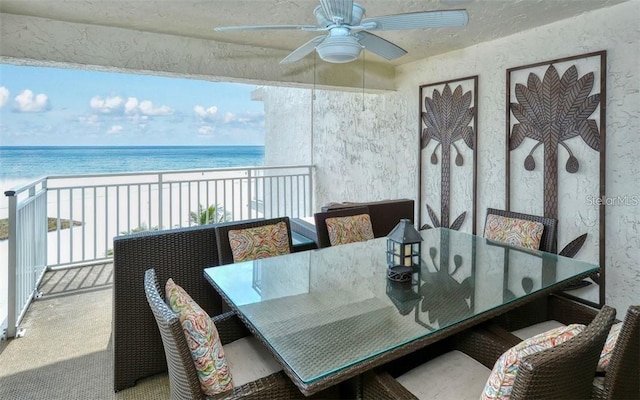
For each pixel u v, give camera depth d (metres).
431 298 1.96
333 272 2.38
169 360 1.45
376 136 5.06
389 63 4.52
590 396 1.25
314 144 6.39
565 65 3.04
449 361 1.71
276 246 2.77
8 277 2.80
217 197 5.18
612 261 2.83
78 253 5.90
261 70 3.84
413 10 2.72
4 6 2.68
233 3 2.64
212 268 2.38
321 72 4.20
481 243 2.98
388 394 1.36
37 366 2.45
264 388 1.38
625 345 1.22
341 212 3.27
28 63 3.04
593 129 2.89
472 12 2.83
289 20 2.96
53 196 8.47
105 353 2.62
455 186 4.03
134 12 2.81
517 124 3.40
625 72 2.71
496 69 3.56
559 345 1.07
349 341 1.54
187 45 3.46
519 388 1.00
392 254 2.27
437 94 4.16
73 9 2.74
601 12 2.80
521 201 3.41
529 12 2.85
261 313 1.80
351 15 1.91
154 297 1.41
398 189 4.76
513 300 1.90
